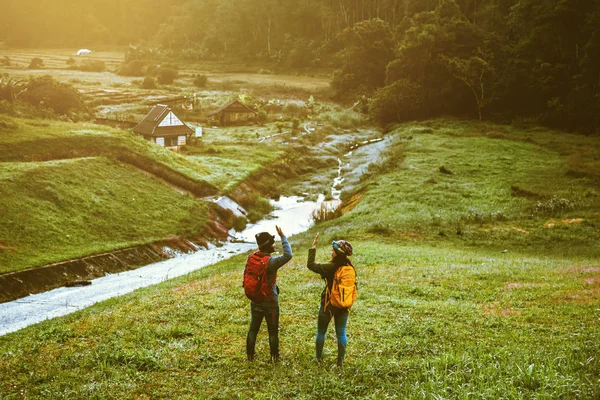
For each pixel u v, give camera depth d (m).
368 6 171.88
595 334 10.11
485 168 54.66
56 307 24.53
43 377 8.66
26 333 14.60
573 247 28.50
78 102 77.38
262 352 9.92
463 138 73.38
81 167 44.66
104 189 42.69
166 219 41.84
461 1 139.38
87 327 12.15
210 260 35.88
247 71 158.88
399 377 8.01
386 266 20.95
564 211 37.50
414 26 112.19
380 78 114.88
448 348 9.85
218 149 66.94
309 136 79.56
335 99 115.69
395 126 91.62
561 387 6.82
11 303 25.14
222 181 52.72
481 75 92.44
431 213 38.88
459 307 13.51
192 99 100.12
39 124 55.50
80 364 9.27
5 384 8.41
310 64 159.25
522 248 28.88
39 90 74.06
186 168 53.09
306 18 185.38
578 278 17.53
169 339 10.91
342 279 8.55
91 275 30.75
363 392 7.75
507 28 115.62
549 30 93.88
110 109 91.88
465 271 19.39
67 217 36.91
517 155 61.62
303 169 66.44
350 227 35.91
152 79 122.31
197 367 9.23
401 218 37.19
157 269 33.12
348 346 10.22
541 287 15.99
